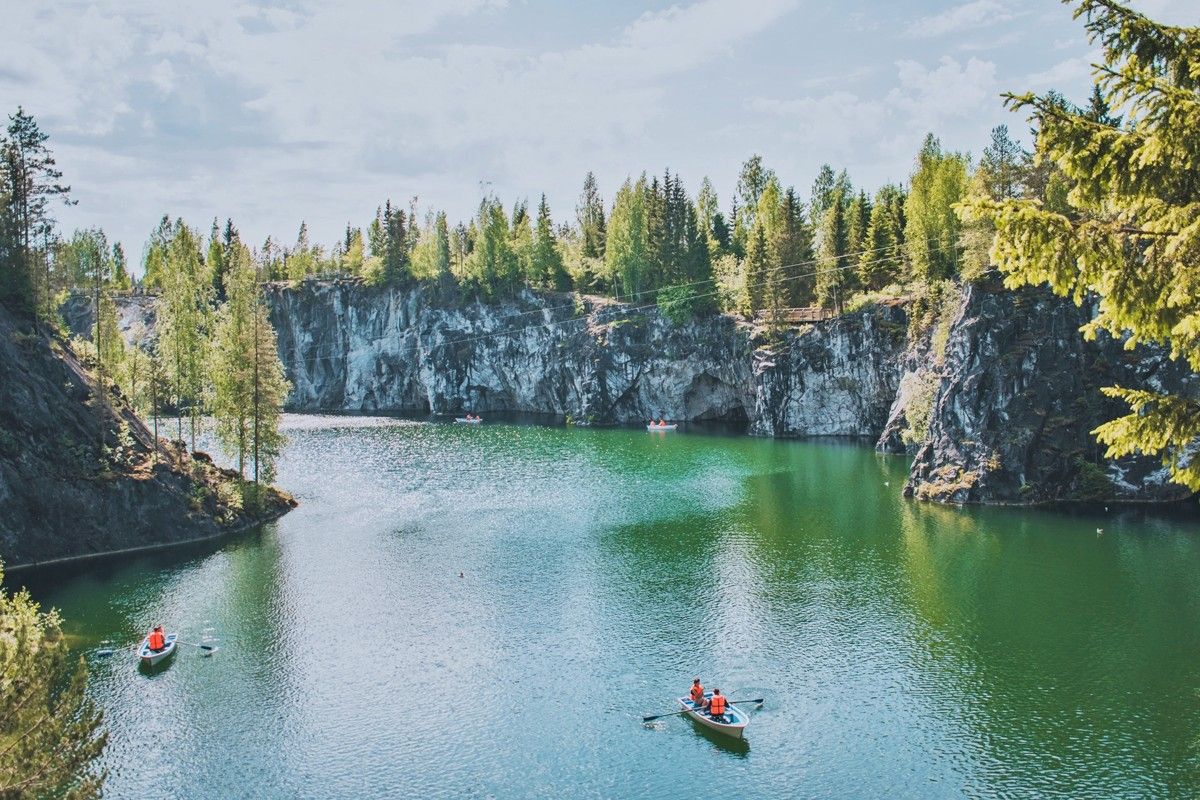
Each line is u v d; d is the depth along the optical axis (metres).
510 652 46.00
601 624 49.66
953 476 80.62
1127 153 15.48
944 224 114.00
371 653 46.12
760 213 173.12
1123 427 16.55
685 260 155.00
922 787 33.53
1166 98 14.72
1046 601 52.06
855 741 36.81
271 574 59.78
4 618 23.09
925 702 39.94
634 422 159.38
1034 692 40.66
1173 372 76.38
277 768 35.31
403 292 197.62
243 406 78.81
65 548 64.12
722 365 148.12
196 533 69.44
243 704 40.59
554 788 33.84
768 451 116.19
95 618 51.50
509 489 89.25
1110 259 15.52
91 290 114.69
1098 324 16.91
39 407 67.19
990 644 45.97
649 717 38.97
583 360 162.25
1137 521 70.06
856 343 128.50
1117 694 40.25
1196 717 38.06
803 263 142.88
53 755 20.64
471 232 197.50
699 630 48.62
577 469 102.12
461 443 128.25
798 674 42.94
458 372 183.75
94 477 66.88
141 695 41.53
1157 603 51.28
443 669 44.09
